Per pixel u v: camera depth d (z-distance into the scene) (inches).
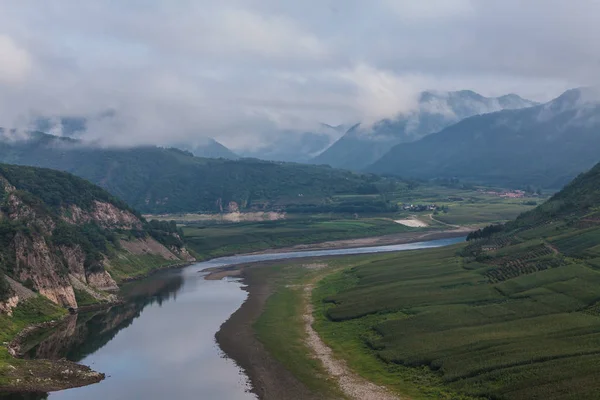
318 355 4050.2
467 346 3710.6
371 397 3240.7
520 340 3681.1
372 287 5851.4
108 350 4306.1
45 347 4387.3
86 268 6909.5
